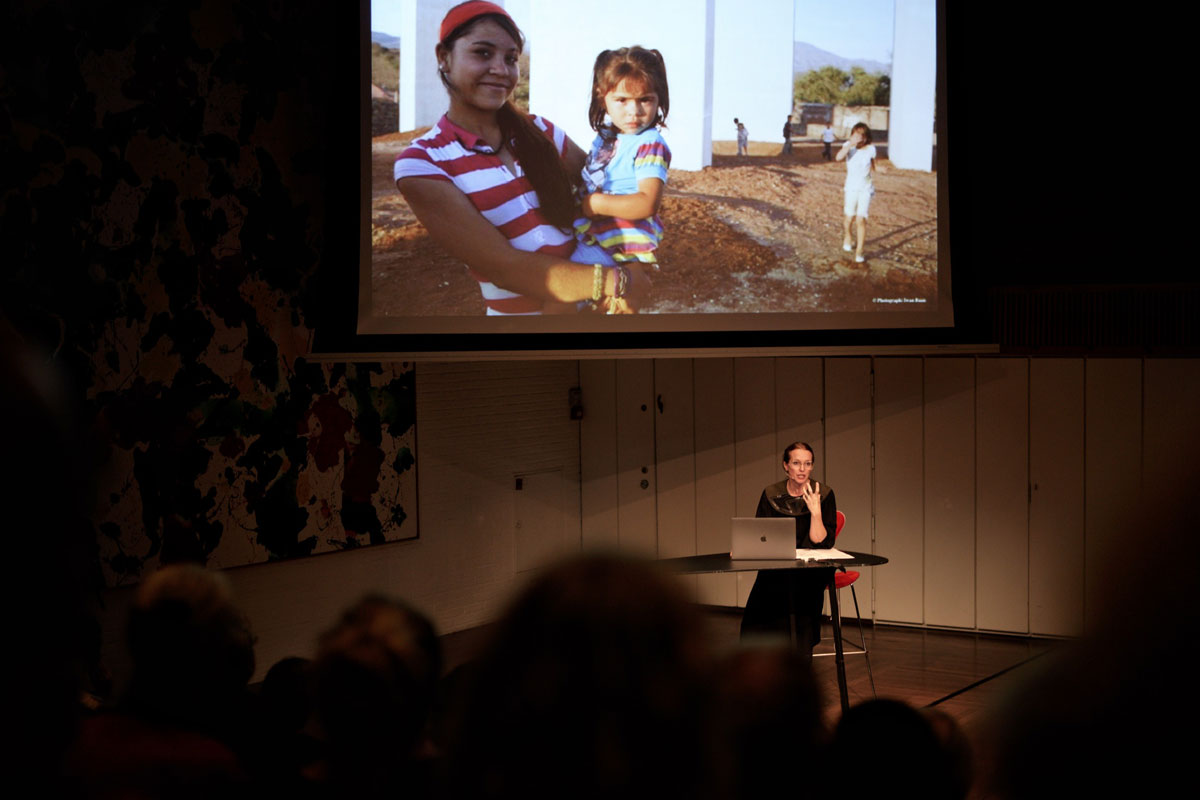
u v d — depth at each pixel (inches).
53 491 11.6
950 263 241.8
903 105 238.8
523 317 231.5
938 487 277.6
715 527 303.9
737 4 232.2
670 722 23.9
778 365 294.0
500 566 297.1
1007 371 269.3
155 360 213.0
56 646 11.6
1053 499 265.7
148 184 211.6
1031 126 308.2
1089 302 286.5
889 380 281.7
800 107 235.9
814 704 49.5
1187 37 293.4
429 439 275.7
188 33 216.8
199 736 66.2
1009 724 16.6
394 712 54.7
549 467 312.0
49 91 196.4
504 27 227.1
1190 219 296.2
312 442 243.9
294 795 66.9
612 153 231.6
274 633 239.3
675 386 307.7
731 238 235.9
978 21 304.7
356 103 225.1
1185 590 14.8
